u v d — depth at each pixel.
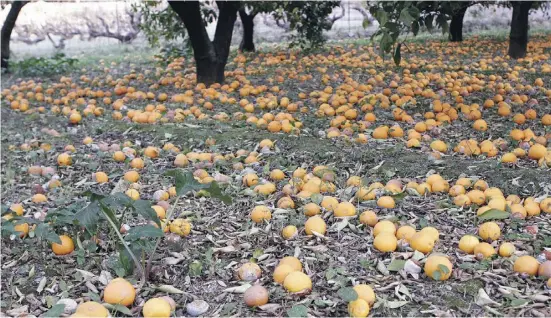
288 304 1.48
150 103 4.36
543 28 9.80
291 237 1.84
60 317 1.46
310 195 2.10
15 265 1.77
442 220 1.97
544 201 2.01
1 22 9.04
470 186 2.25
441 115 3.34
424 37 9.02
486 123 3.24
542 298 1.46
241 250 1.82
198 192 2.26
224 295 1.56
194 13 4.68
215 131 3.30
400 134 3.05
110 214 1.58
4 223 1.68
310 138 3.05
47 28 9.47
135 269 1.66
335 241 1.83
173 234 1.87
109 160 2.85
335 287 1.56
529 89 4.12
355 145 2.89
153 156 2.86
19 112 4.24
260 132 3.23
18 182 2.59
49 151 3.02
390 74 5.16
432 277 1.56
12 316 1.50
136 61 7.43
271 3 6.38
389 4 2.23
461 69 5.34
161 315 1.41
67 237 1.82
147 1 6.88
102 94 4.71
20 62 6.34
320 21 7.25
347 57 6.35
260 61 6.57
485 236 1.79
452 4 2.55
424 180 2.40
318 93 4.25
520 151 2.62
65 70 6.52
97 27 9.74
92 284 1.63
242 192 2.27
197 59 4.93
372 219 1.90
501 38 8.20
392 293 1.52
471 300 1.48
